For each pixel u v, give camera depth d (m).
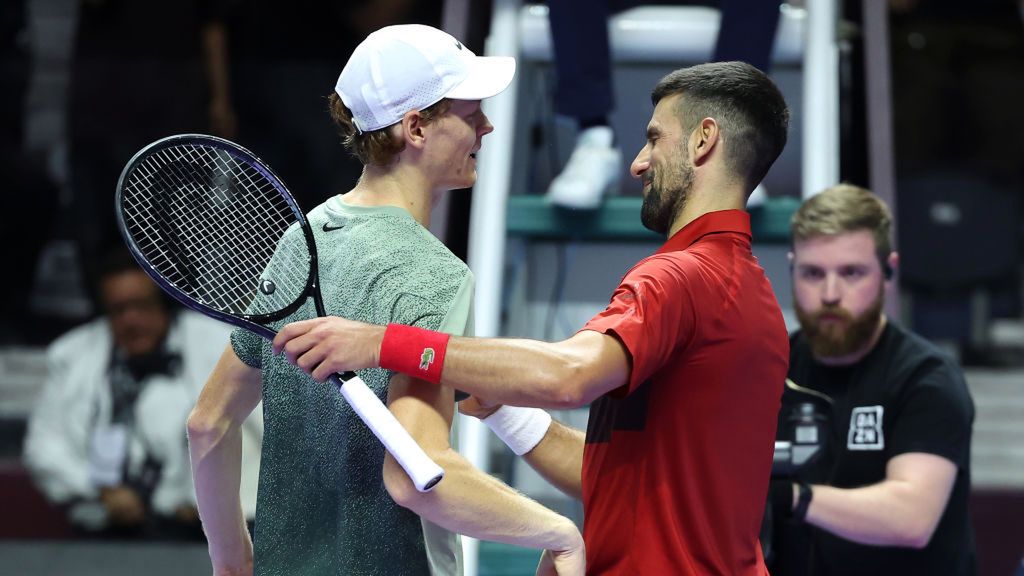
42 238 23.56
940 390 9.82
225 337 18.81
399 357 6.72
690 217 7.41
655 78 13.47
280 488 7.43
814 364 10.29
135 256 7.25
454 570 7.46
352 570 7.14
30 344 23.53
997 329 22.42
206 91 21.33
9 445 21.25
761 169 7.49
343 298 7.21
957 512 10.00
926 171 21.00
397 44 7.30
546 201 12.47
